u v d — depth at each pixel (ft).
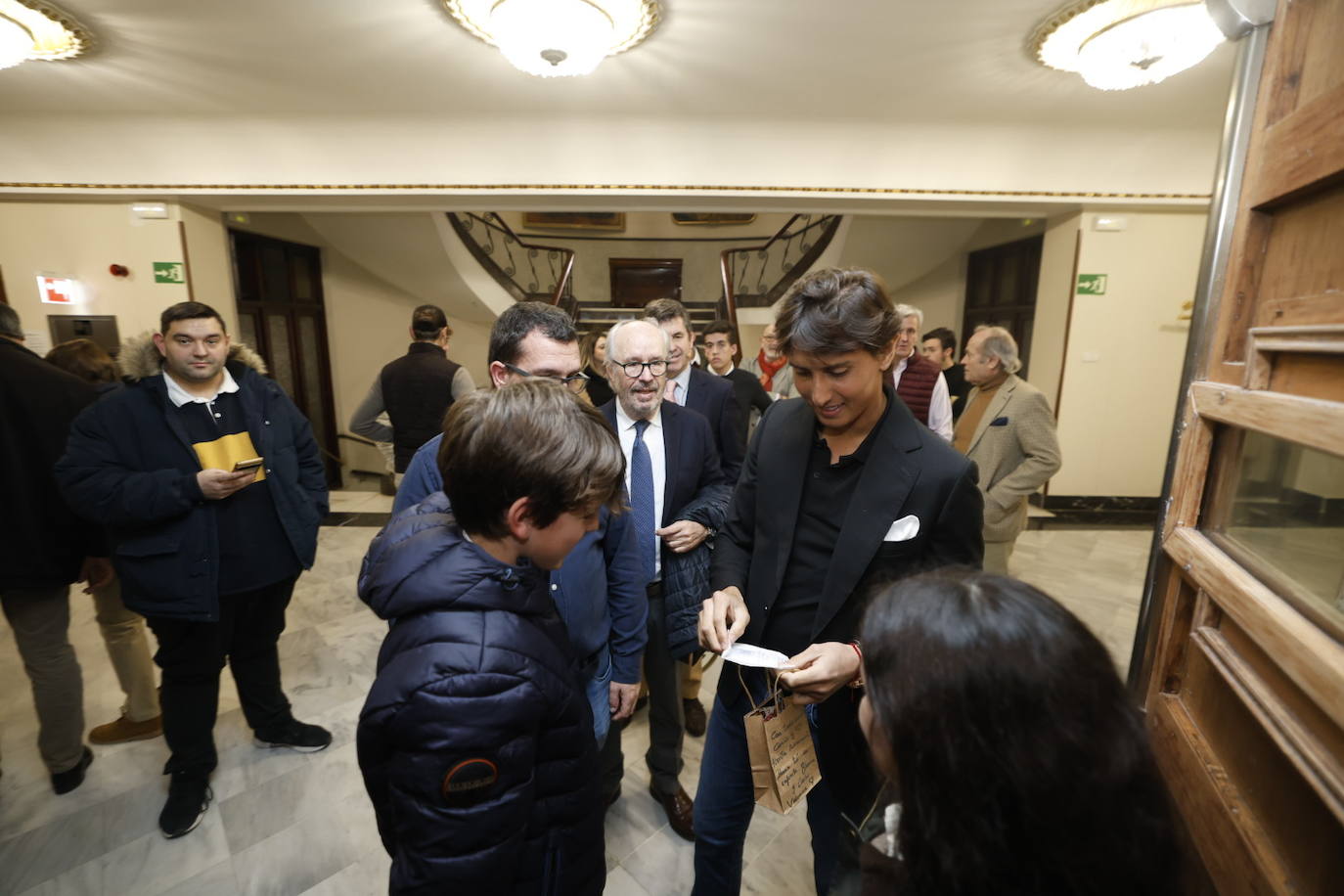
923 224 19.80
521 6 7.82
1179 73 10.00
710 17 8.40
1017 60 9.61
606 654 4.10
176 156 12.65
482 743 1.92
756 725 2.90
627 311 23.45
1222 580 2.04
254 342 17.74
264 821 5.43
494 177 13.01
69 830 5.26
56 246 13.66
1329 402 1.53
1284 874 1.74
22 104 11.31
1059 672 1.19
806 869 5.07
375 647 8.53
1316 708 1.62
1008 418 7.62
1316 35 1.82
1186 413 2.48
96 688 7.38
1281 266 1.98
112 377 7.16
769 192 13.19
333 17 8.37
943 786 1.24
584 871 2.41
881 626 1.41
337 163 12.82
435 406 9.50
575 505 2.11
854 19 8.40
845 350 2.75
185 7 8.11
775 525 3.43
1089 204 13.79
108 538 5.62
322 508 6.06
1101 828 1.18
